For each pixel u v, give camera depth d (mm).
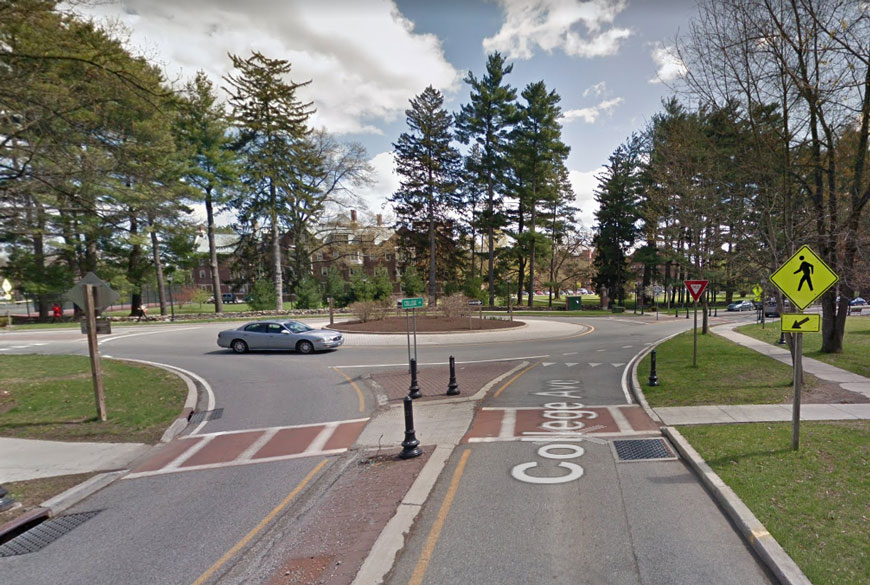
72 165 12695
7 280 31078
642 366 14164
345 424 8984
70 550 4633
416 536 4547
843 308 14750
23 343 22516
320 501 5570
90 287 9359
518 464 6441
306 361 16750
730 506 4777
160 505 5668
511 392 11219
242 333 19203
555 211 57312
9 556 4547
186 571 4203
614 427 8062
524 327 28594
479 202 51812
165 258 38656
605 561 4016
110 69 11188
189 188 29984
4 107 11078
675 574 3809
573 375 13312
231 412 10234
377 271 45938
